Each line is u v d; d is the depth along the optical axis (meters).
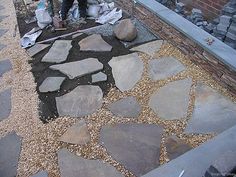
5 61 4.30
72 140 2.89
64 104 3.35
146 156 2.65
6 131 3.13
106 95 3.41
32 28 5.06
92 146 2.80
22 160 2.77
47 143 2.89
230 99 3.16
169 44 4.11
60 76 3.78
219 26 3.62
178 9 4.40
